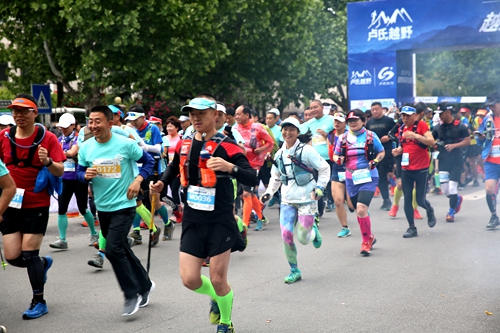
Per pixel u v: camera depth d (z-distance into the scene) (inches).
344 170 371.2
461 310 216.2
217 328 190.2
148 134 380.2
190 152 185.8
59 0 777.6
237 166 179.3
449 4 713.6
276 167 271.0
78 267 305.0
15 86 956.0
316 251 329.7
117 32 773.9
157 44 818.8
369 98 770.2
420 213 458.9
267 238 376.2
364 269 283.6
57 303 240.1
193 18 807.7
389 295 238.1
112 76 815.1
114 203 227.5
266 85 1006.4
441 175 416.5
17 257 224.7
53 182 224.7
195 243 184.4
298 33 984.3
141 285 226.5
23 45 882.1
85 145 233.6
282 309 223.9
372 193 317.1
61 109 871.7
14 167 220.8
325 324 205.0
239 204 478.0
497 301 226.1
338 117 399.5
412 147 362.3
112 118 233.5
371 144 321.1
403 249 327.9
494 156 381.1
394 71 755.4
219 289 185.3
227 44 954.1
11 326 212.1
